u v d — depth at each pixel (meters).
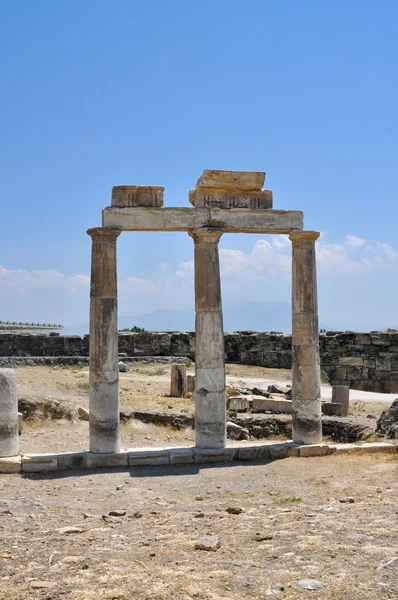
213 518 11.84
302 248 19.19
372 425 22.20
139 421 23.08
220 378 18.61
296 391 19.25
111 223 17.92
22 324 47.75
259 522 11.26
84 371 33.47
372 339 40.19
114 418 17.80
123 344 41.28
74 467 17.30
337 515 11.41
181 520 11.77
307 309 19.19
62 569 8.77
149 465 17.69
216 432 18.47
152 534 10.70
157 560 9.12
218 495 14.30
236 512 12.30
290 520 11.28
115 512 12.41
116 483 15.62
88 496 14.25
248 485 15.25
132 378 33.03
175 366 28.20
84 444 20.14
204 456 18.03
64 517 12.27
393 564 8.48
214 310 18.62
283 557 9.05
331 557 8.93
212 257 18.58
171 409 24.45
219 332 18.66
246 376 37.06
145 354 41.34
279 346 41.06
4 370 17.27
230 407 25.73
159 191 18.44
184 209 18.38
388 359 40.19
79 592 7.88
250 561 8.95
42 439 20.66
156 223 18.17
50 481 15.83
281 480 15.68
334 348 40.00
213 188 18.78
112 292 17.88
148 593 7.81
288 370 39.25
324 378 38.66
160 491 14.79
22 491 14.70
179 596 7.70
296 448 18.59
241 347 41.72
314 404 19.11
